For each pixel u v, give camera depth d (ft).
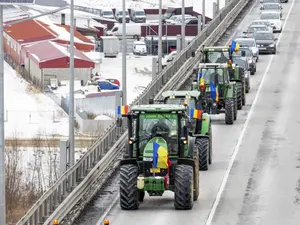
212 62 350.02
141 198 225.15
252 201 223.71
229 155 277.23
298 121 331.36
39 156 331.36
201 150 255.09
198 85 317.83
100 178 247.50
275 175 250.78
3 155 195.52
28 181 309.22
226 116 322.96
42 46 625.00
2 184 194.39
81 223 207.41
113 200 228.22
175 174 213.25
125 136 281.74
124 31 322.55
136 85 586.86
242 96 357.82
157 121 217.36
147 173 212.23
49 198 208.23
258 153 279.28
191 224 203.31
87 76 597.52
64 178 220.02
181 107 219.00
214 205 219.61
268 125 323.78
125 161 217.15
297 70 451.53
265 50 504.02
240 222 204.85
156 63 407.23
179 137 216.33
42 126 457.27
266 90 398.21
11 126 454.40
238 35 559.79
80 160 234.99
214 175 251.39
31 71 602.03
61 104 508.12
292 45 543.39
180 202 213.87
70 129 247.50
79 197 221.87
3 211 194.59
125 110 217.97
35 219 194.08
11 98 526.98
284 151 281.95
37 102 520.42
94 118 461.78
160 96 351.67
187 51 440.04
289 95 386.11
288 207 217.77
